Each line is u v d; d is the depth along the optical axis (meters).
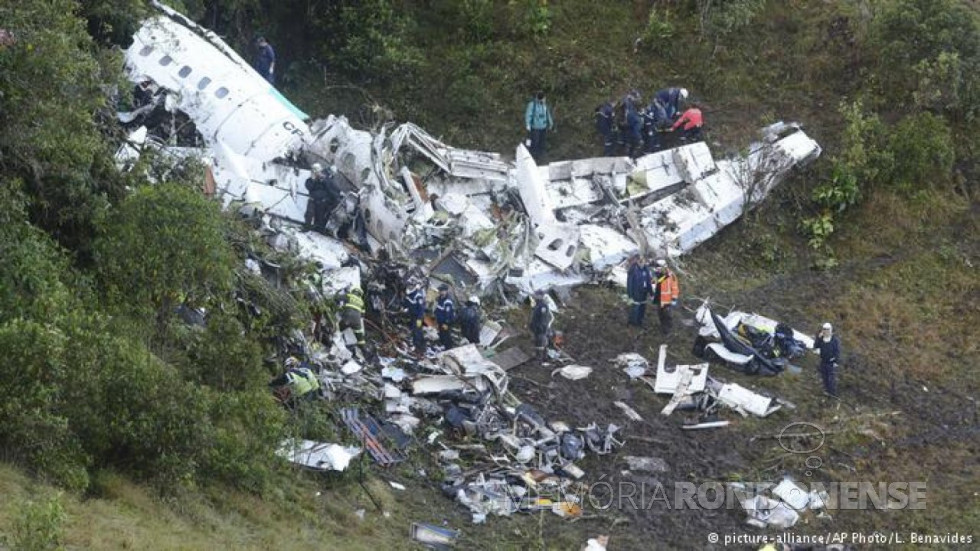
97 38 58.12
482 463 47.03
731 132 69.19
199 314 47.31
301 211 57.44
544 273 58.28
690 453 49.22
